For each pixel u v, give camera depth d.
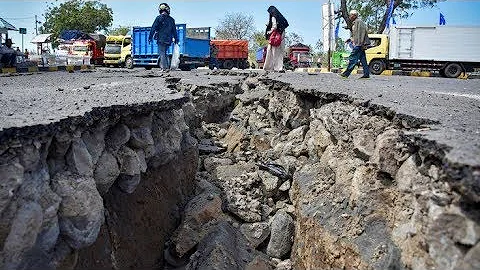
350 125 4.62
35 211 2.73
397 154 3.35
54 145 3.15
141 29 23.64
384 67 21.83
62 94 5.44
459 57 21.05
